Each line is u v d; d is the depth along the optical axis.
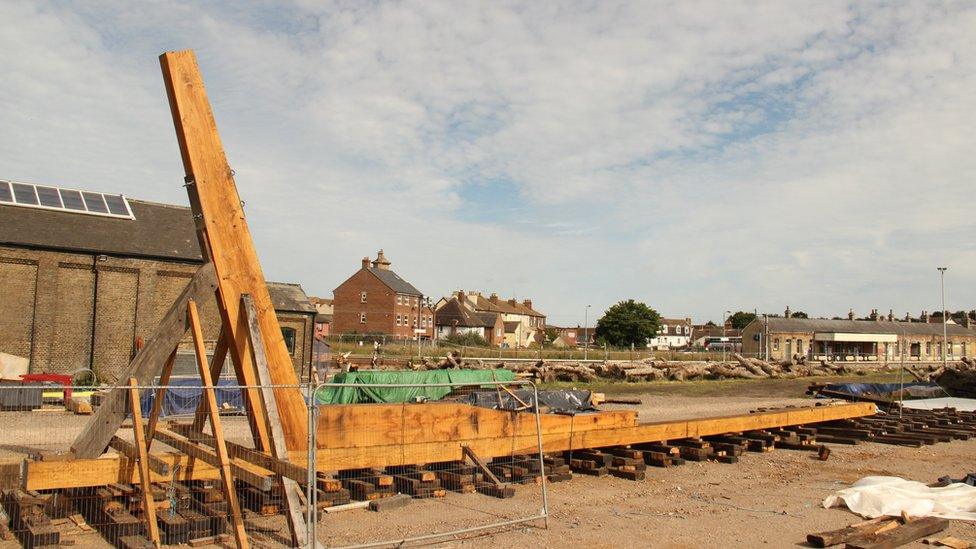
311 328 30.56
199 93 8.47
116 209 27.88
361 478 9.42
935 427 19.81
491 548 7.28
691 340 123.75
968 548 7.88
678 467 12.77
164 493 7.66
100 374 25.33
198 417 8.95
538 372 31.45
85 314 25.38
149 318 26.56
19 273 24.19
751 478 12.00
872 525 8.41
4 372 22.42
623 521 8.66
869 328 77.06
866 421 18.97
